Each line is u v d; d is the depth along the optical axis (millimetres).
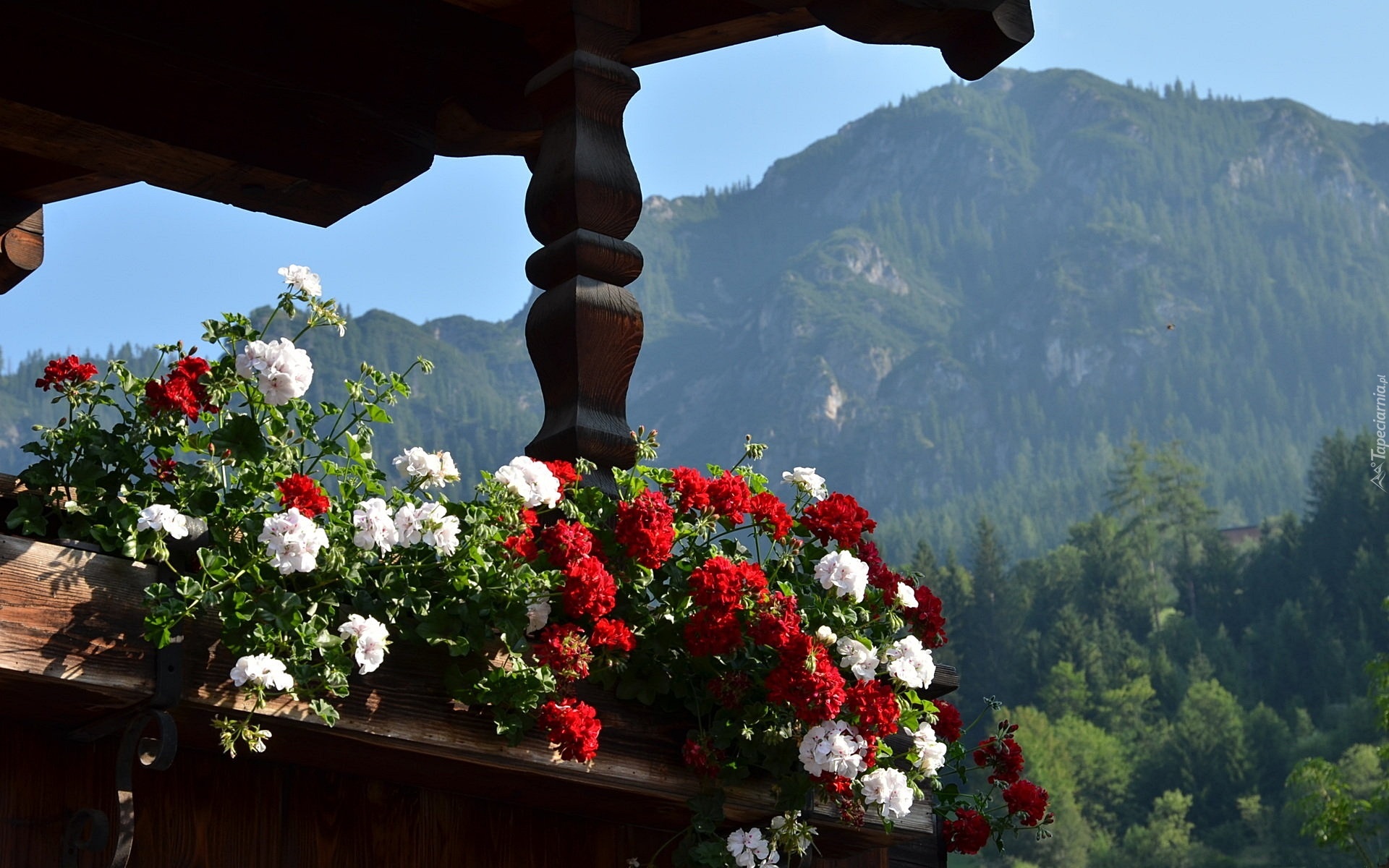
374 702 2389
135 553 2182
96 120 3400
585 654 2572
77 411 2332
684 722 2859
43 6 3350
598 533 2789
